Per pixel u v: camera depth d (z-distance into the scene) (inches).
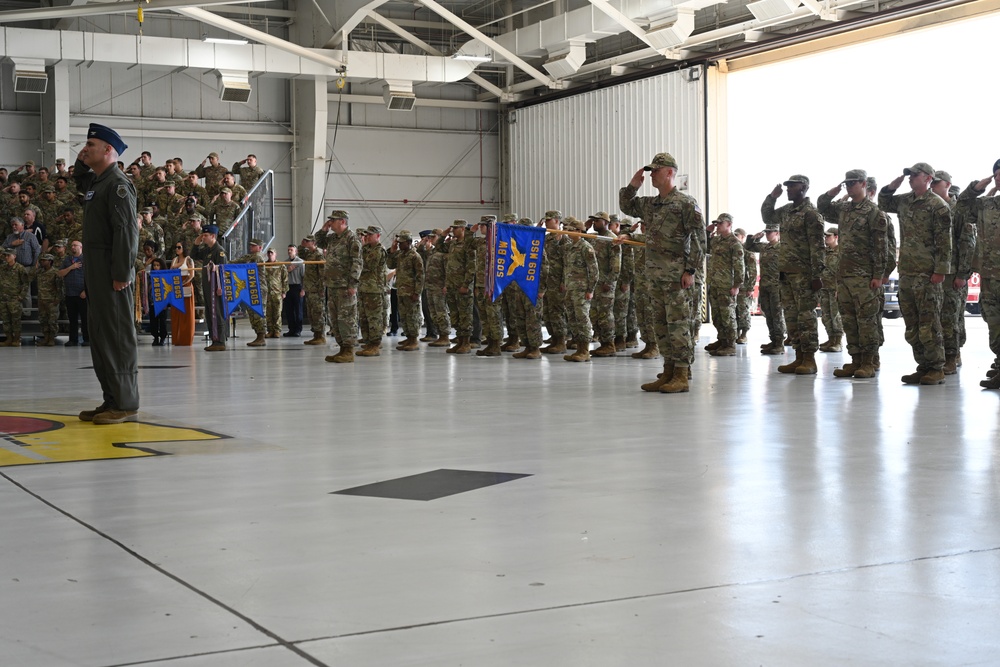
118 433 257.0
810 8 811.4
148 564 133.2
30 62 892.6
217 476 196.7
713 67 957.8
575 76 1090.1
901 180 382.6
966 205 385.1
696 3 864.9
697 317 553.6
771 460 210.5
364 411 302.8
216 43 940.0
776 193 422.9
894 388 359.3
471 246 570.9
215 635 105.9
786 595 119.1
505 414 293.1
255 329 671.8
